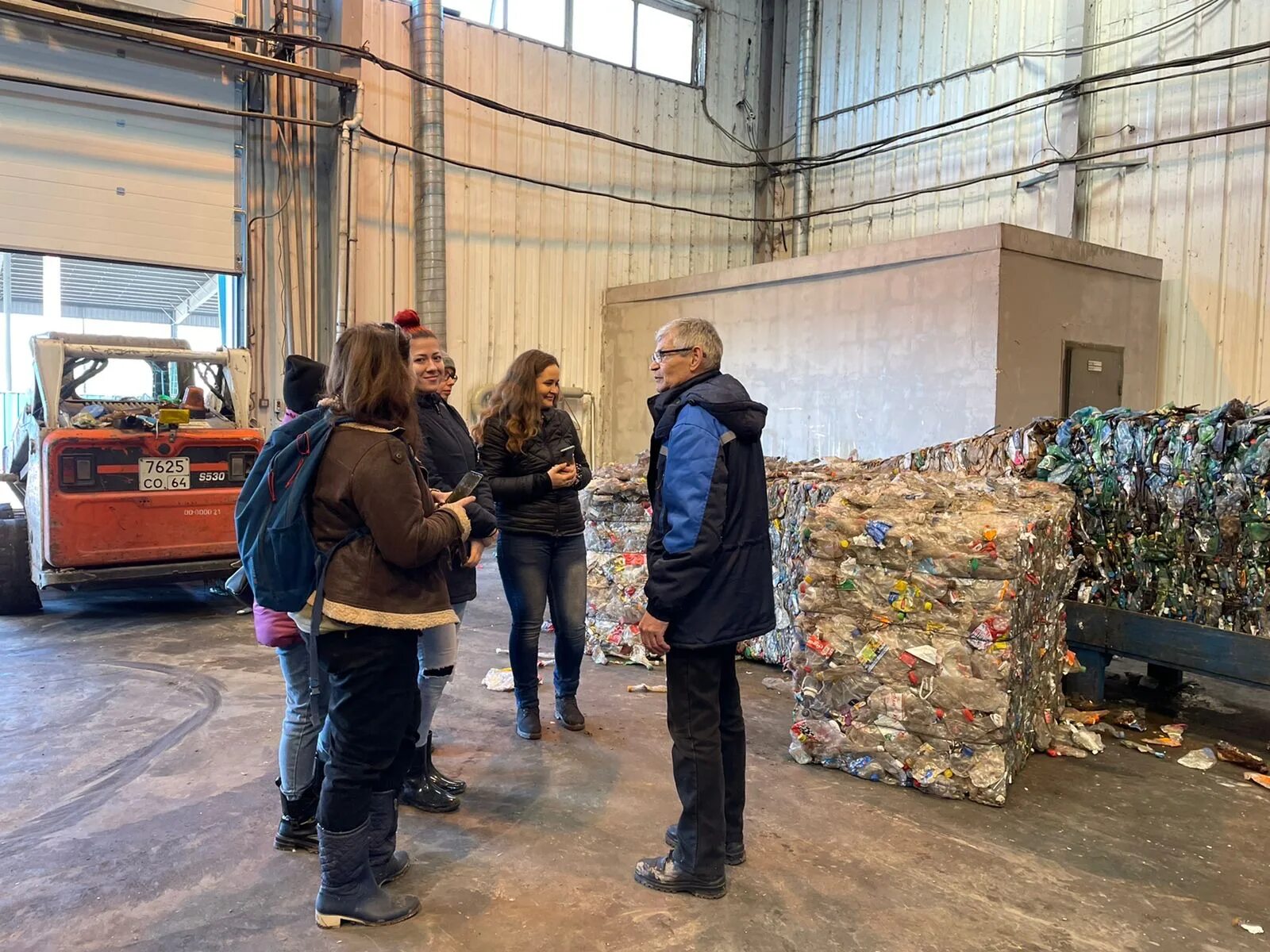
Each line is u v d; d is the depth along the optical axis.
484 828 2.78
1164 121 7.82
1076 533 4.17
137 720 3.74
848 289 8.09
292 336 8.21
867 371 7.95
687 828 2.39
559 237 9.98
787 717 3.93
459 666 4.64
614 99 10.24
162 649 4.94
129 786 3.06
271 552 2.03
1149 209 7.95
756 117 11.47
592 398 10.40
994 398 6.91
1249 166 7.33
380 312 8.72
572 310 10.16
